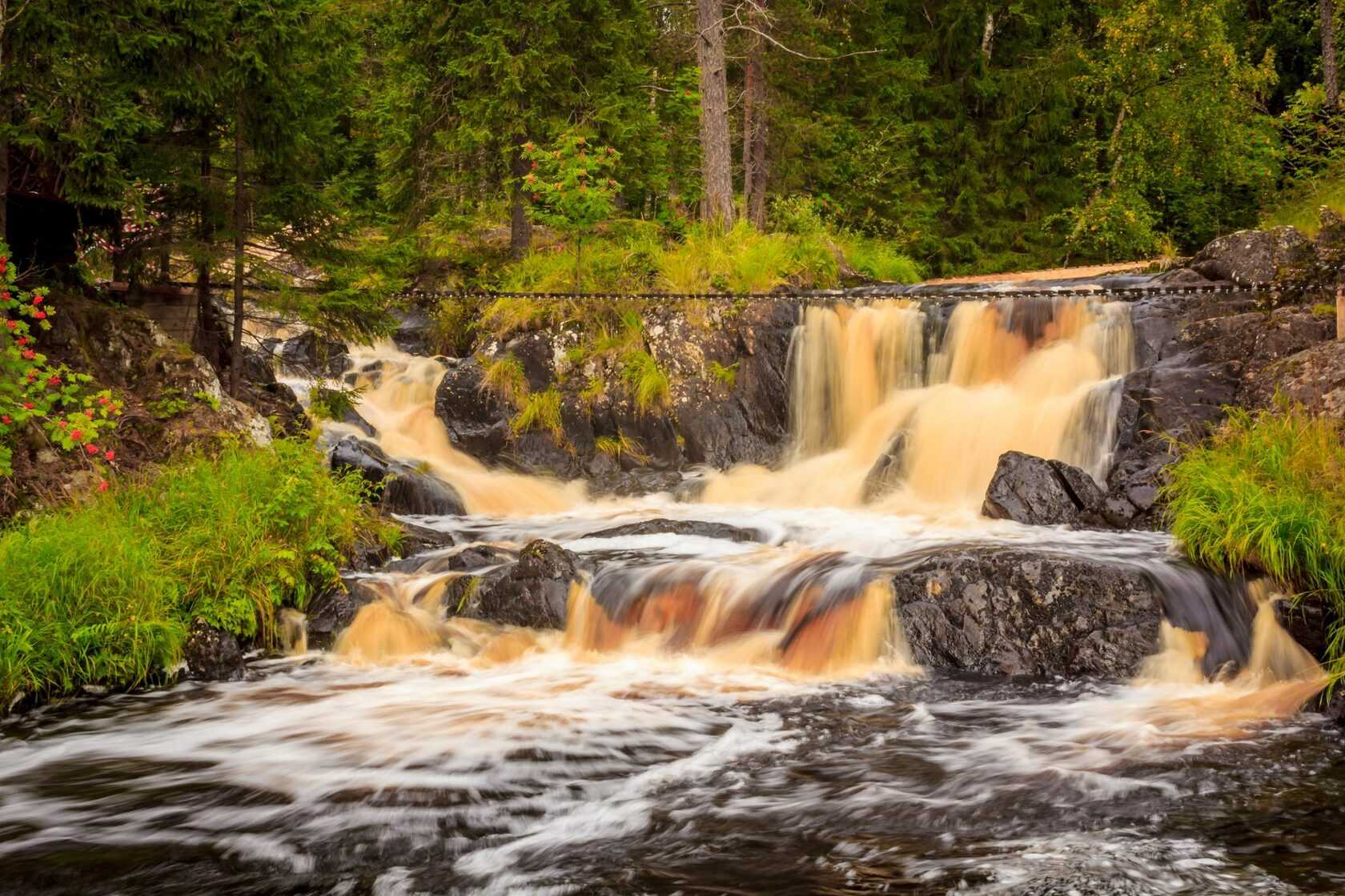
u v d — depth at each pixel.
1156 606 8.34
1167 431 11.82
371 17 20.48
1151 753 6.61
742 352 15.66
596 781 6.32
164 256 12.61
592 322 15.95
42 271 12.07
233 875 5.20
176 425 11.13
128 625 8.35
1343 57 27.61
